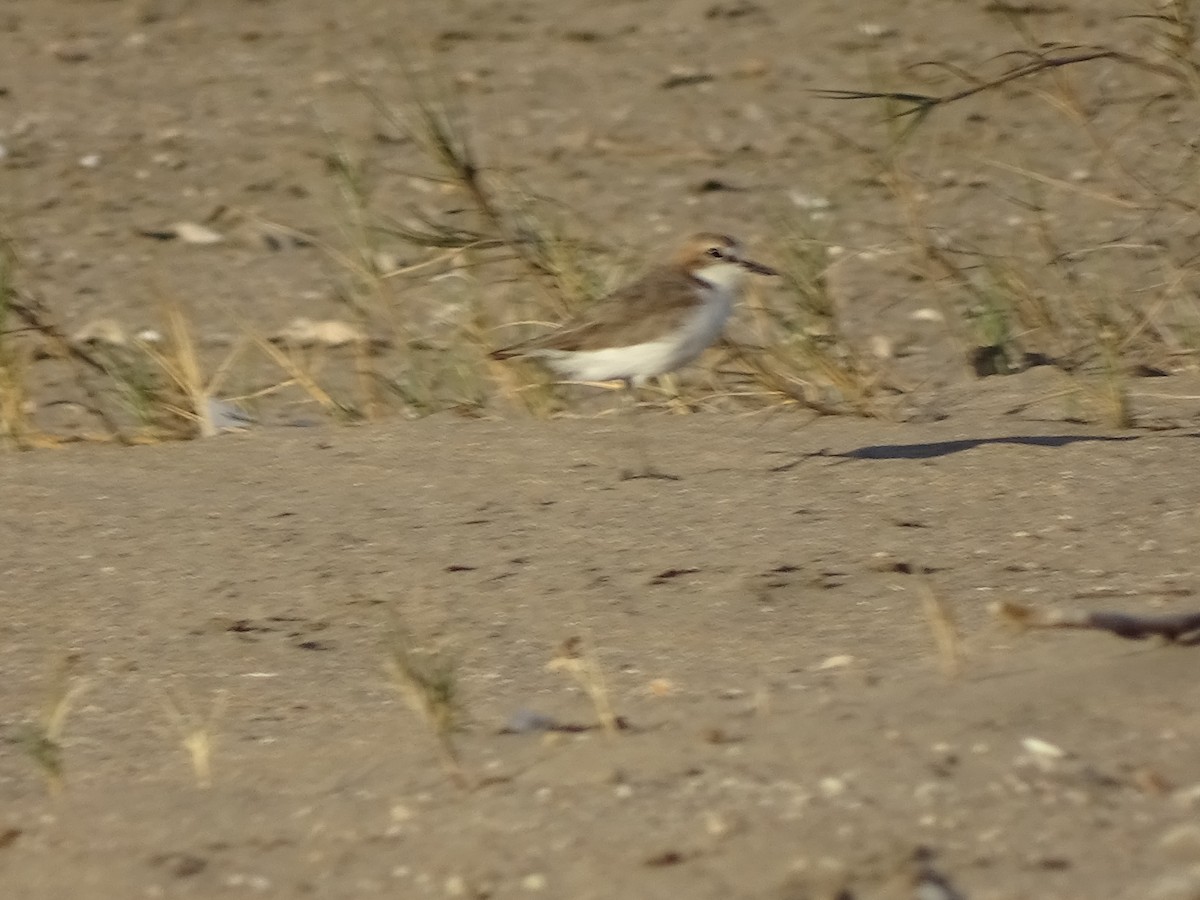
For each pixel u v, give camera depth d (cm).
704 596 959
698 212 1917
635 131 2117
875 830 661
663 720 797
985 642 852
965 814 666
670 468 1167
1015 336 1447
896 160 1728
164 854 716
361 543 1071
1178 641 800
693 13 2386
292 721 855
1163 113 1945
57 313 1786
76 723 877
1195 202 1580
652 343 1168
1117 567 947
